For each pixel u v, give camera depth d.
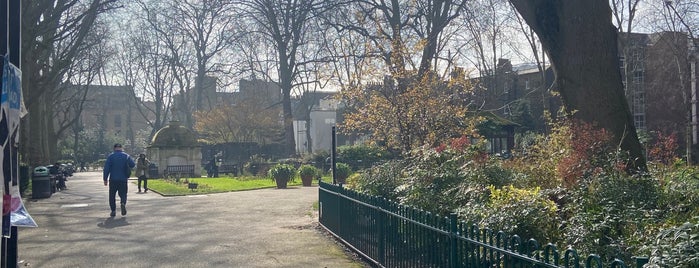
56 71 29.09
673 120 45.97
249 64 56.00
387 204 8.98
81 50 38.53
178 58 62.41
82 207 20.17
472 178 9.56
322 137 72.06
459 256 6.51
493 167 9.88
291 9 43.22
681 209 7.59
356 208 10.91
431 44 31.30
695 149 40.03
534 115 49.88
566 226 7.00
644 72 47.84
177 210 18.66
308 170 31.03
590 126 10.52
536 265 5.03
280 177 29.30
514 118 44.72
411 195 9.89
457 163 10.52
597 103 11.35
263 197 23.30
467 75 21.56
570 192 8.09
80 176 50.88
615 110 11.34
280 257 10.82
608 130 11.22
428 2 32.06
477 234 6.06
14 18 5.91
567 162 9.57
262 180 36.44
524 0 12.03
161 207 19.66
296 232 13.73
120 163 17.09
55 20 26.89
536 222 7.04
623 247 6.17
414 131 16.67
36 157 35.38
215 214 17.52
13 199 5.68
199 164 47.38
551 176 9.95
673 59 45.56
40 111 37.28
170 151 46.50
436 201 9.53
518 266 5.40
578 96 11.49
